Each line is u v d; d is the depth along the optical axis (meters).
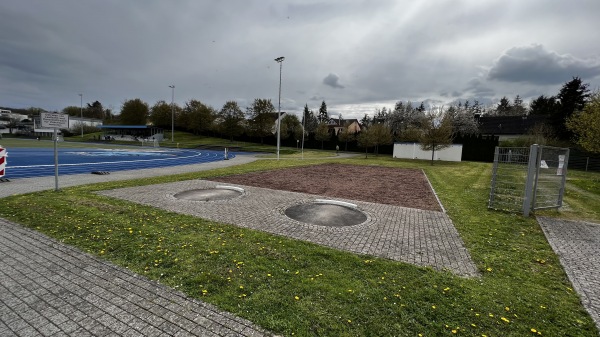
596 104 19.70
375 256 5.22
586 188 15.04
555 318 3.49
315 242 5.84
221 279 4.13
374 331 3.13
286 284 4.05
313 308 3.50
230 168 19.97
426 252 5.50
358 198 10.83
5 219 6.72
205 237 5.85
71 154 29.36
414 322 3.30
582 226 7.63
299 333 3.06
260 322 3.23
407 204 9.95
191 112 74.56
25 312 3.38
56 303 3.56
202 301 3.62
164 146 55.72
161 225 6.54
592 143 18.84
